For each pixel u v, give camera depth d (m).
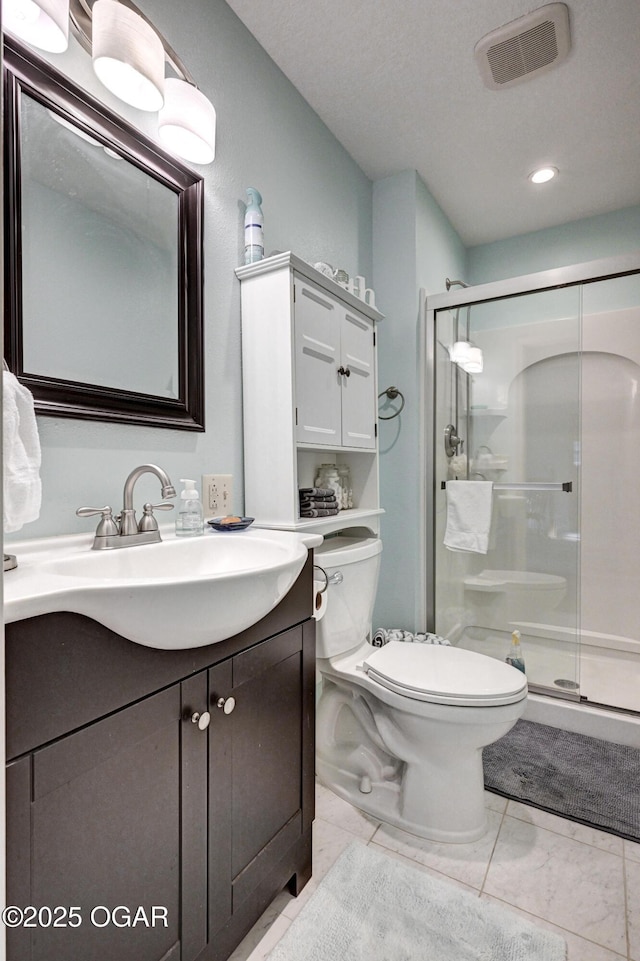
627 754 1.74
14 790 0.59
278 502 1.41
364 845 1.32
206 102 1.19
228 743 0.92
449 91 1.78
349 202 2.14
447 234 2.73
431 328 2.31
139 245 1.15
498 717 1.27
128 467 1.13
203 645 0.82
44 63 0.95
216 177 1.39
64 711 0.65
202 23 1.35
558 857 1.27
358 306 1.79
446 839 1.32
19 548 0.89
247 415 1.47
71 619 0.66
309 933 1.05
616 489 2.47
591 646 2.51
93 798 0.69
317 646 1.55
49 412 0.95
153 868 0.78
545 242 2.87
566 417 2.15
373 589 1.75
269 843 1.05
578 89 1.77
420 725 1.33
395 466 2.30
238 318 1.47
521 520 2.27
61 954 0.65
